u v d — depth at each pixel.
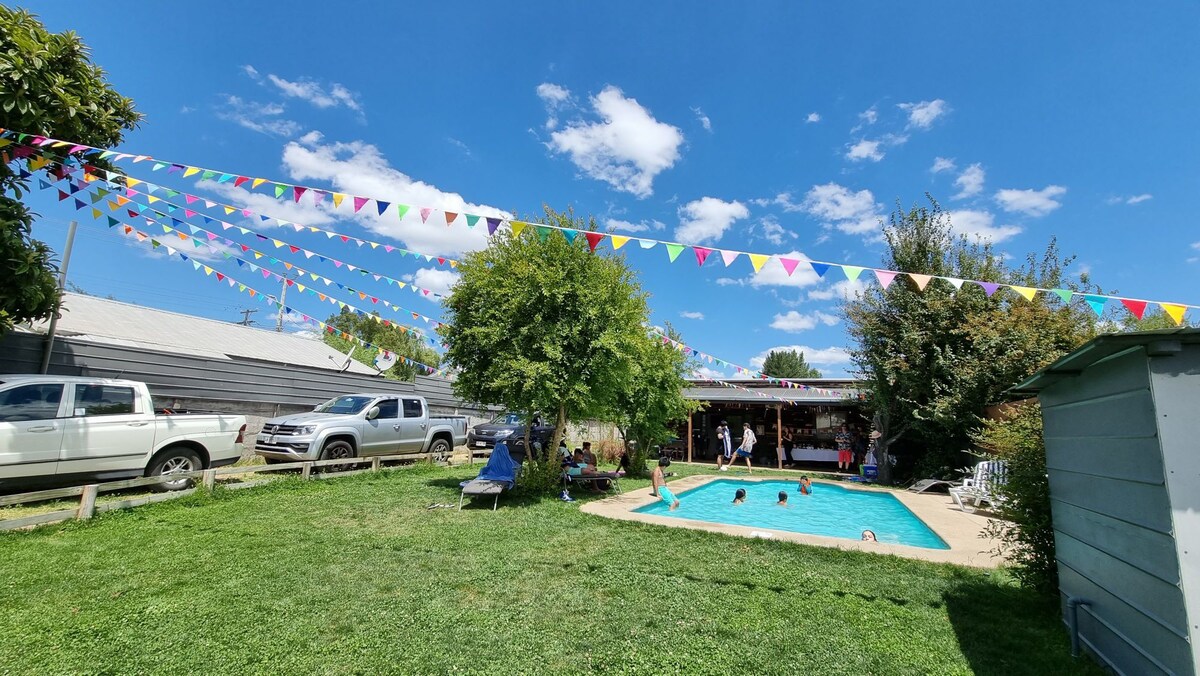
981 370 12.45
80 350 9.66
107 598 4.00
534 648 3.38
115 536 5.71
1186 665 2.45
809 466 20.31
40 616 3.63
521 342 8.95
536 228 6.08
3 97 5.62
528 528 6.65
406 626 3.65
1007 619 3.98
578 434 18.09
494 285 9.13
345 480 9.88
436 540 5.94
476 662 3.18
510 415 10.40
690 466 17.41
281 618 3.72
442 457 12.82
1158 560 2.67
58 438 6.75
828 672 3.16
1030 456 4.57
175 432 7.96
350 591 4.26
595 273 9.34
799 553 5.64
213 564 4.86
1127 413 2.95
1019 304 13.09
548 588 4.48
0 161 6.14
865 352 15.46
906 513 9.99
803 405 20.98
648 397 13.23
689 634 3.63
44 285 6.58
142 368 10.54
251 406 12.55
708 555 5.54
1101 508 3.27
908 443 16.12
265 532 6.09
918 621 3.93
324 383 14.36
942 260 14.57
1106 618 3.19
